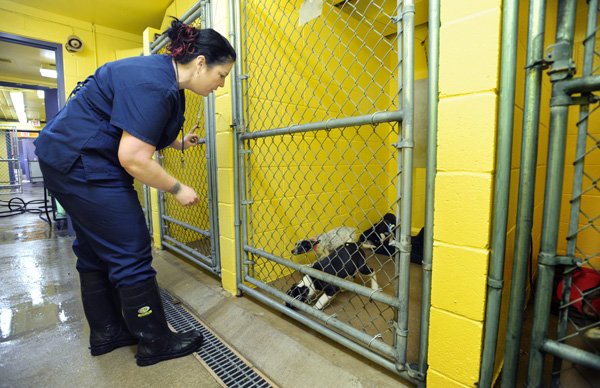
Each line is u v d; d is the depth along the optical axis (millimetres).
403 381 1057
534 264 1562
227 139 1709
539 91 729
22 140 13359
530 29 718
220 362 1246
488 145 782
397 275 1022
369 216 2799
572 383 1008
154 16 3311
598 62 1250
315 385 1088
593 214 1758
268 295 1780
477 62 783
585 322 1245
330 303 1675
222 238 1837
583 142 685
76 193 1080
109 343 1309
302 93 2115
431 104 882
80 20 3400
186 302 1783
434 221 903
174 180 1140
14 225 4199
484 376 849
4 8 2984
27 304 1761
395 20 952
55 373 1179
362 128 2654
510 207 929
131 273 1150
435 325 924
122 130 1088
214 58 1130
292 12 1976
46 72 4910
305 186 2227
